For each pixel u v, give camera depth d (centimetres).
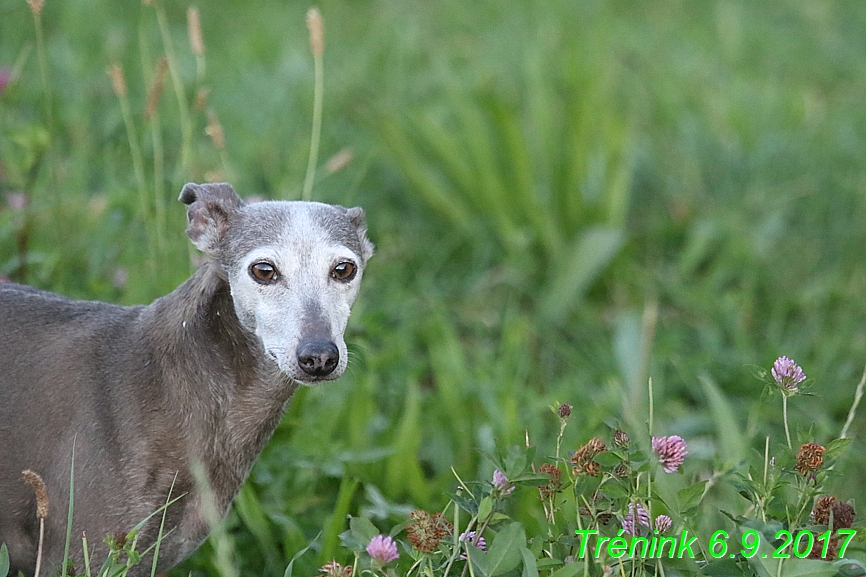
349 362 720
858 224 1320
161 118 1332
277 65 1628
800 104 1627
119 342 655
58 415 632
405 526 623
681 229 1320
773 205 1352
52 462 629
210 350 648
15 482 631
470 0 2081
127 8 1755
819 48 1983
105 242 952
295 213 659
